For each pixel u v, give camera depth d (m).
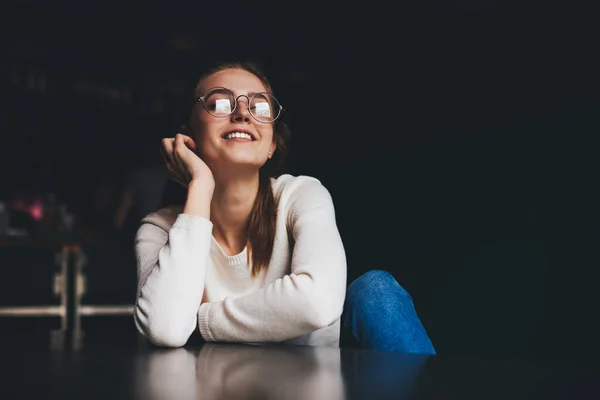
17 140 6.05
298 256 1.11
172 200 1.50
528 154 2.24
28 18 5.61
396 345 1.07
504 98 2.35
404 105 2.63
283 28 6.54
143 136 6.77
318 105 2.89
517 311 2.10
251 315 1.03
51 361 0.75
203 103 1.23
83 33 5.96
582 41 2.13
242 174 1.23
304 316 1.02
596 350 1.87
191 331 1.03
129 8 5.85
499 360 0.73
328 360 0.73
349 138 2.77
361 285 1.14
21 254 4.04
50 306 4.10
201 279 1.06
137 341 1.09
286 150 1.37
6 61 5.80
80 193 6.22
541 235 2.13
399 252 2.52
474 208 2.36
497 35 2.38
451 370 0.64
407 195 2.56
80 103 6.29
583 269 1.98
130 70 6.46
